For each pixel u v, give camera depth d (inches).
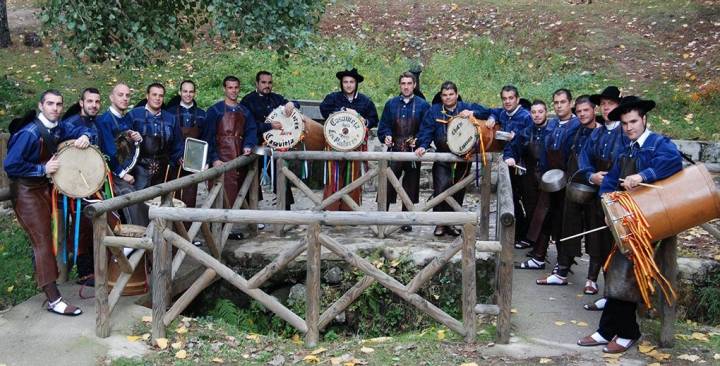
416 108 293.7
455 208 283.6
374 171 287.1
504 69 500.4
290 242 286.5
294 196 378.0
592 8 586.6
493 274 263.9
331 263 266.4
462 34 559.5
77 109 245.8
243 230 301.0
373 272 205.5
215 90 472.7
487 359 194.7
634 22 545.3
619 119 206.1
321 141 309.1
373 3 634.8
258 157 296.5
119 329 211.3
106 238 204.2
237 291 270.2
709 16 531.5
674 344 204.5
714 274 264.8
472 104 286.7
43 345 200.4
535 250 275.9
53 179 208.1
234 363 195.2
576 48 517.0
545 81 478.0
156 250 205.3
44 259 215.3
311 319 208.1
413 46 541.6
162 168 264.4
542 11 586.2
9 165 207.3
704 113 417.7
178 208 204.8
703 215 184.9
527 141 275.9
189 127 278.1
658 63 484.7
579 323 222.8
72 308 218.4
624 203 187.3
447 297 259.3
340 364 192.1
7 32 535.2
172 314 209.0
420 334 222.1
